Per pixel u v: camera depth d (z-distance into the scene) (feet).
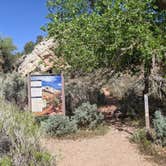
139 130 32.89
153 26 39.47
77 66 42.32
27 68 70.59
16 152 14.35
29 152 14.49
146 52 35.14
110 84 73.15
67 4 43.42
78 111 37.70
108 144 30.48
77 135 33.68
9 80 54.29
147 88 44.57
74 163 24.66
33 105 38.60
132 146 29.32
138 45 36.29
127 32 35.53
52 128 33.60
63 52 42.50
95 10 41.27
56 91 39.19
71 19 43.09
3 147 14.90
